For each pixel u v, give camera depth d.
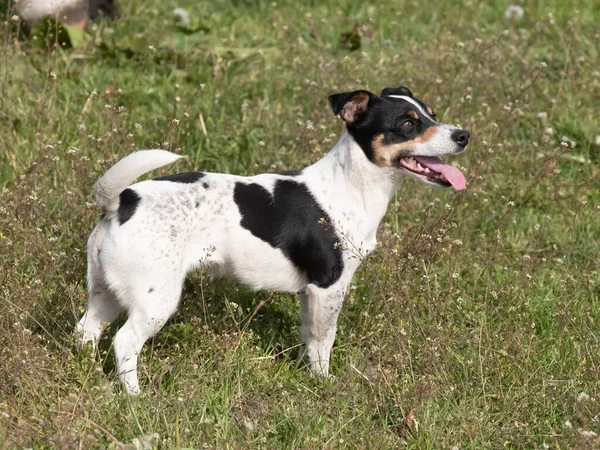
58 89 10.62
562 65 12.35
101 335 6.80
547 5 15.14
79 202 8.09
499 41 12.16
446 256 8.15
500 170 9.91
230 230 6.50
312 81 11.06
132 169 5.92
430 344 6.57
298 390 6.44
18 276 7.01
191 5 14.72
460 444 5.95
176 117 10.07
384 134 6.70
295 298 7.71
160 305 6.22
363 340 7.11
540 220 9.39
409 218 8.69
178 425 5.72
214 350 6.62
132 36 12.21
